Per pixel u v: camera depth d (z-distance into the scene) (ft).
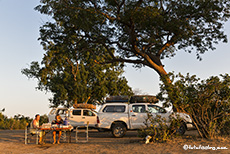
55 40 60.54
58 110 65.87
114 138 46.24
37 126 40.47
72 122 64.34
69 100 116.26
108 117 48.08
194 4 52.80
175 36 54.24
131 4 49.37
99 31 58.39
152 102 49.80
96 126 48.44
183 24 49.49
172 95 35.68
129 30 56.39
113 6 52.65
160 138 35.78
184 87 36.01
